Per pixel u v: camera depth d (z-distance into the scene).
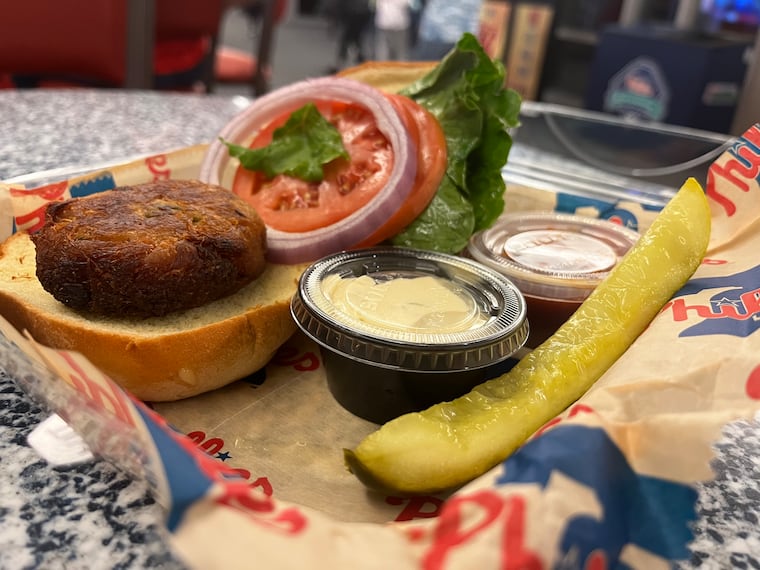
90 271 0.15
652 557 0.11
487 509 0.10
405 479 0.12
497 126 0.23
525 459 0.11
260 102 0.23
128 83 0.53
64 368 0.12
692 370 0.13
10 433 0.13
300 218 0.20
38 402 0.14
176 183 0.18
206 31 0.63
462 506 0.10
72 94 0.40
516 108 0.23
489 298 0.17
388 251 0.19
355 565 0.09
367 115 0.22
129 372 0.15
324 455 0.15
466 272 0.18
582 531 0.10
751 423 0.16
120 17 0.51
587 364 0.15
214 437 0.15
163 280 0.15
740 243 0.18
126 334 0.15
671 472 0.12
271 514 0.09
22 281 0.17
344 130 0.22
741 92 0.49
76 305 0.15
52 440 0.13
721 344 0.13
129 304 0.15
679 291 0.16
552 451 0.11
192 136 0.34
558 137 0.34
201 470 0.09
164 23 0.59
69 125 0.34
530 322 0.20
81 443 0.13
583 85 0.61
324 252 0.19
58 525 0.11
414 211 0.20
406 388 0.16
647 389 0.12
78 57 0.51
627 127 0.34
